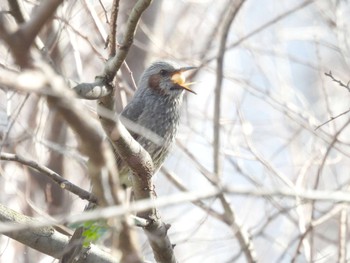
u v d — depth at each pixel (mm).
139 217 9461
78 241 8609
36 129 12367
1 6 9266
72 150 12922
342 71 16656
